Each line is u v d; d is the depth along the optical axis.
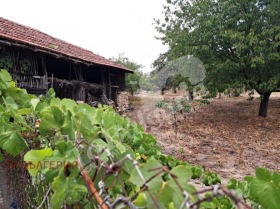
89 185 0.84
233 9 14.96
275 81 14.61
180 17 17.98
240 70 15.51
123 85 19.91
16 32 11.37
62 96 13.21
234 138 12.74
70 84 13.07
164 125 15.70
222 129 14.66
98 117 1.26
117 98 18.89
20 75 10.19
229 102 22.44
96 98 16.44
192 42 16.17
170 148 10.80
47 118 1.13
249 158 9.51
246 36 14.45
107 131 1.24
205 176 2.53
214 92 16.67
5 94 1.72
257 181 1.04
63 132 1.11
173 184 0.65
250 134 13.48
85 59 13.70
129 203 0.68
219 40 15.40
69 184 0.86
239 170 8.13
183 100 19.38
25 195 1.41
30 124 1.44
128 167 0.89
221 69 15.27
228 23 15.01
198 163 8.81
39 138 1.32
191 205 0.58
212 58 15.90
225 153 10.19
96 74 17.55
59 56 11.58
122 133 1.63
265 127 14.81
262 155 9.92
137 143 1.83
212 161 9.10
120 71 19.48
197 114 18.69
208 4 15.54
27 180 1.39
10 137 1.26
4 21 12.41
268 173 1.04
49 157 0.91
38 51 10.42
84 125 1.12
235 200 0.57
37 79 10.85
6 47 9.62
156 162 0.69
